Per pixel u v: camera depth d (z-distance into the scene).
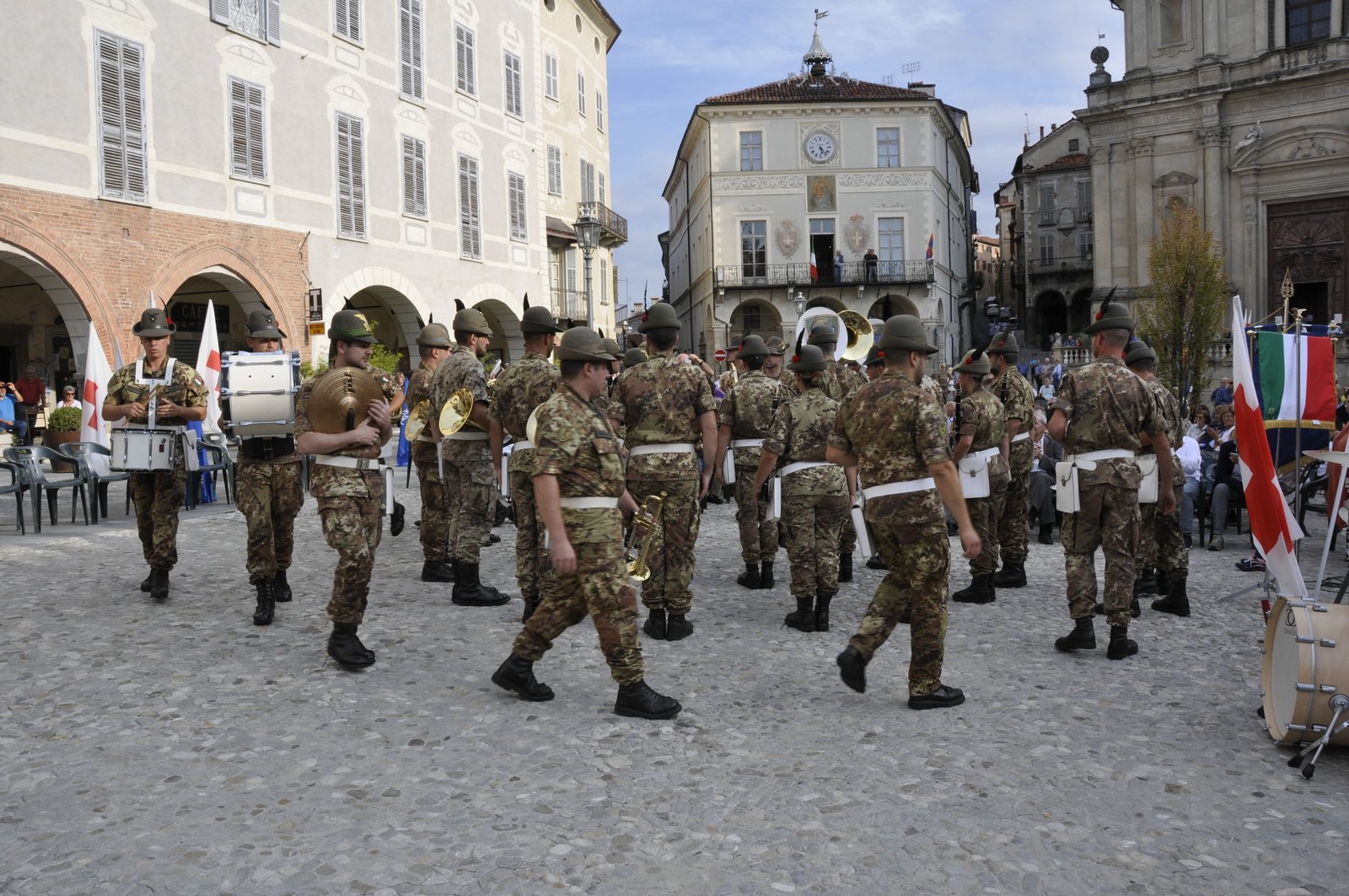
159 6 18.22
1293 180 36.31
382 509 6.15
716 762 4.57
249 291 20.44
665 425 6.79
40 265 16.38
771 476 7.88
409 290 24.67
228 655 6.27
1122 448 6.32
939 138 47.44
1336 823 3.96
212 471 14.42
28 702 5.36
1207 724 5.11
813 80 47.56
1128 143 39.25
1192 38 38.00
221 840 3.77
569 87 36.12
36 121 16.14
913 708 5.34
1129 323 6.46
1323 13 35.56
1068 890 3.44
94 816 3.97
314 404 5.89
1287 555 5.96
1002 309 22.39
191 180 18.88
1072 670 6.09
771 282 45.34
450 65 26.19
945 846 3.75
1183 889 3.44
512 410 7.13
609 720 5.13
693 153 52.69
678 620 6.90
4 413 18.97
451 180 26.25
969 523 5.15
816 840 3.79
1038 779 4.38
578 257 36.59
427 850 3.69
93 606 7.66
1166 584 7.90
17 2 15.83
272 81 20.69
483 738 4.86
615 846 3.74
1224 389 19.45
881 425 5.28
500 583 8.71
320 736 4.87
